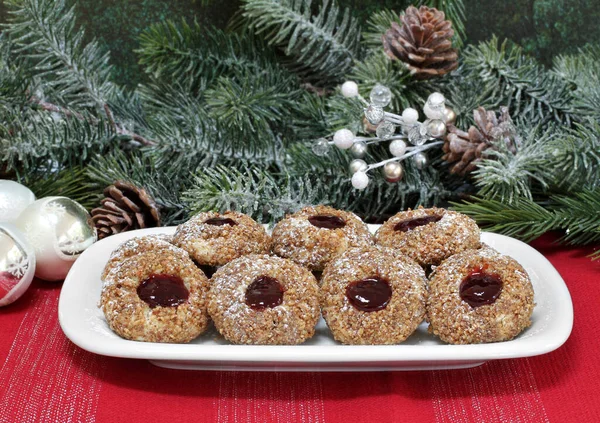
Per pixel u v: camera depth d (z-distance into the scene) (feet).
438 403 1.41
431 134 1.84
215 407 1.41
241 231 1.65
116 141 2.05
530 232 1.87
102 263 1.68
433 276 1.56
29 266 1.67
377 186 1.99
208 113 2.03
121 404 1.41
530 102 2.03
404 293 1.48
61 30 1.99
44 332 1.61
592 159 1.77
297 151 1.97
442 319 1.47
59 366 1.50
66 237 1.73
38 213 1.72
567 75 2.05
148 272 1.51
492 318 1.45
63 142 1.94
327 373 1.48
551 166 1.82
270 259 1.54
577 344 1.56
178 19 2.30
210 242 1.63
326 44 2.08
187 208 1.93
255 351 1.37
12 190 1.82
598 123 1.95
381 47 2.00
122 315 1.45
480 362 1.46
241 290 1.48
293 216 1.72
